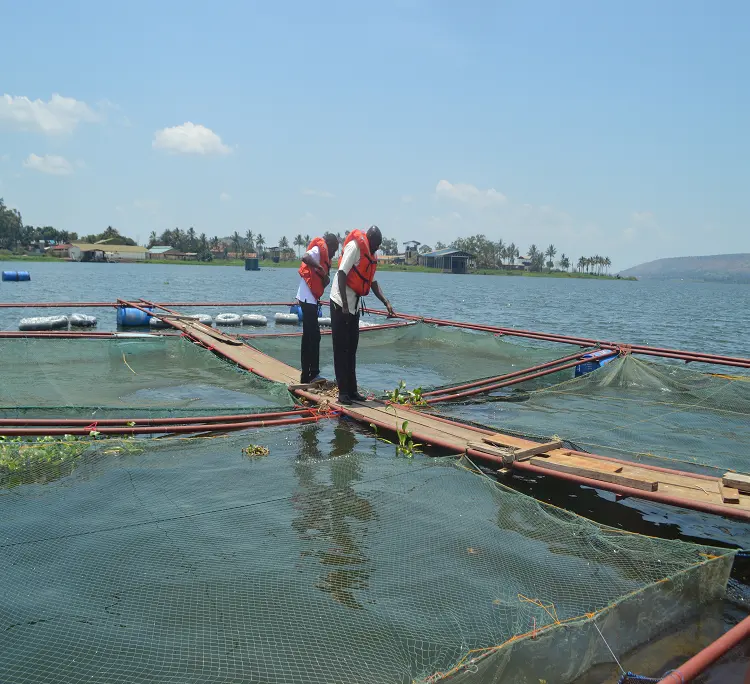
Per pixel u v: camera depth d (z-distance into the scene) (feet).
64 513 18.04
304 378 35.91
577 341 49.55
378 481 21.39
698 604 15.66
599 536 17.65
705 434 31.14
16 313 92.32
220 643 12.43
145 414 28.04
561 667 12.72
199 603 13.74
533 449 24.16
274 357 46.68
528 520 18.72
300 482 21.20
